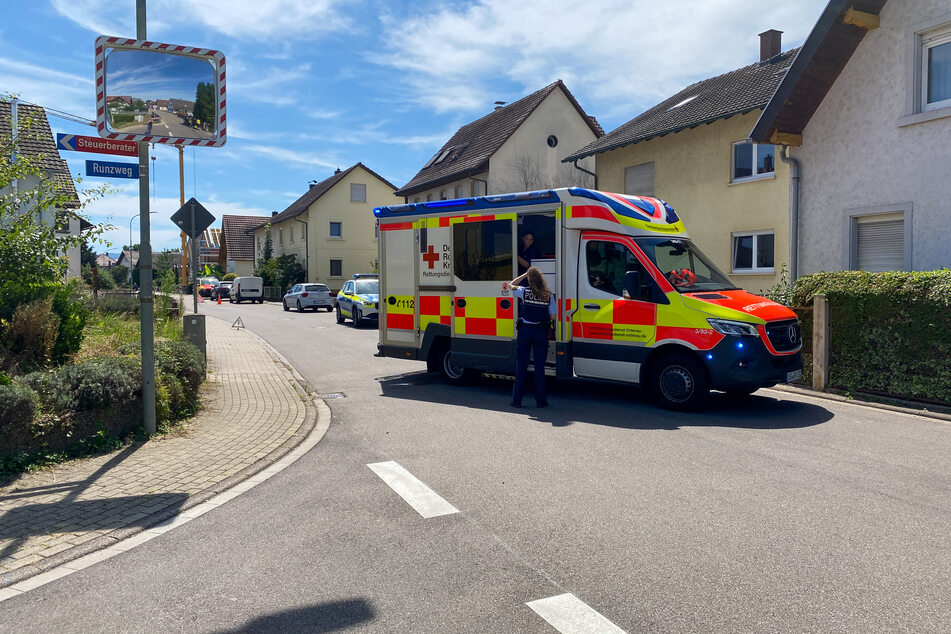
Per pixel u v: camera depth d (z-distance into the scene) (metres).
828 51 11.65
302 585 3.65
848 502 4.84
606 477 5.50
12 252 8.72
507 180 30.23
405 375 11.58
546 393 9.55
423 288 10.41
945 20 10.52
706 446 6.45
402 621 3.24
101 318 14.27
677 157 18.19
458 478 5.56
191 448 6.54
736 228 16.62
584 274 8.75
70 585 3.70
